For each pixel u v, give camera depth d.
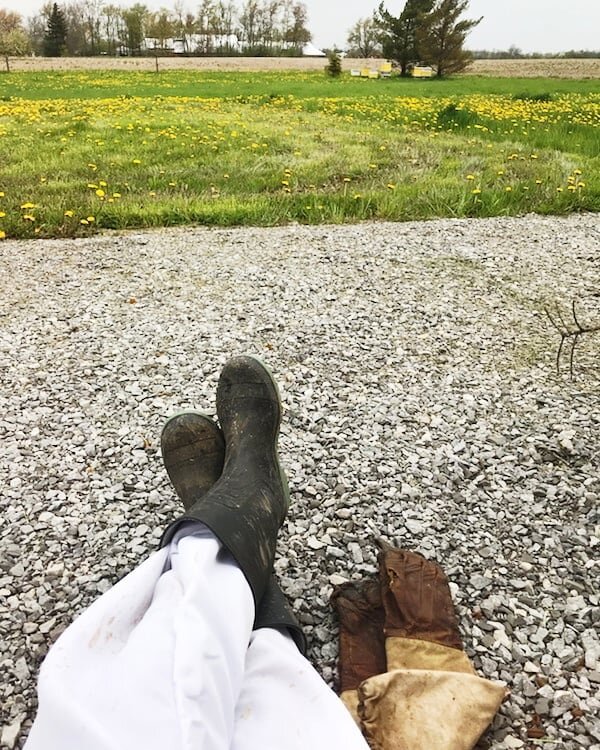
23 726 1.58
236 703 1.29
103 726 1.12
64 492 2.42
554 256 5.16
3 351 3.52
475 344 3.65
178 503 2.36
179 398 3.06
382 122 13.80
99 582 2.01
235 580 1.40
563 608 1.94
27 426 2.84
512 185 7.38
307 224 6.27
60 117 14.05
